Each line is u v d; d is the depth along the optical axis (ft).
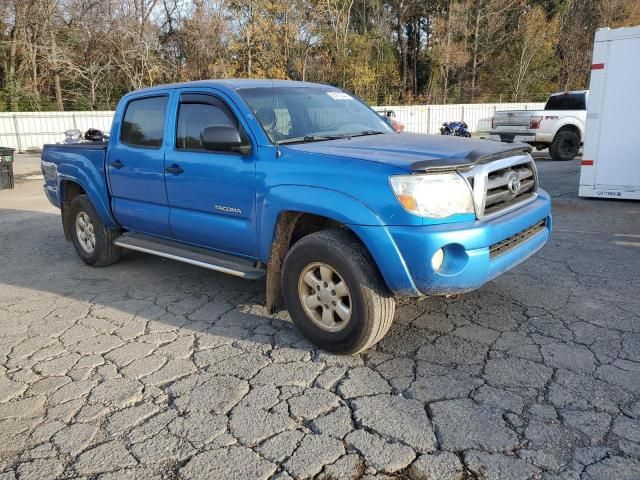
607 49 28.02
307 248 12.37
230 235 14.52
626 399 10.43
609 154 29.14
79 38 108.17
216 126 13.70
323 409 10.52
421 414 10.21
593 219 25.32
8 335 14.49
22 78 106.11
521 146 13.43
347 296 12.07
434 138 14.32
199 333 14.21
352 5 129.18
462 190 11.24
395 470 8.78
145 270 20.06
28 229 28.14
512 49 132.57
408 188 10.91
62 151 21.02
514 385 11.06
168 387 11.55
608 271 17.69
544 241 13.97
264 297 16.71
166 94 16.56
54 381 11.97
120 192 18.15
